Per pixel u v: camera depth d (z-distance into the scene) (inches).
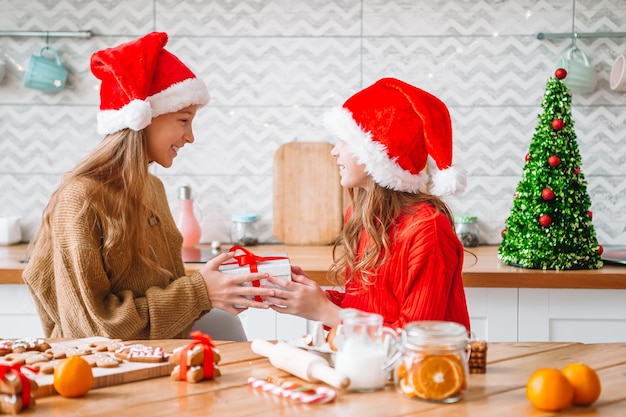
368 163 66.8
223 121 119.8
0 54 118.2
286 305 67.1
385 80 69.4
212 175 120.5
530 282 94.0
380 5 117.5
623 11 116.3
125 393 47.7
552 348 58.3
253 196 120.7
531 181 97.8
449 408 44.5
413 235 64.9
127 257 72.0
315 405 45.1
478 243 118.3
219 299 68.3
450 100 118.3
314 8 118.0
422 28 117.6
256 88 119.3
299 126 119.8
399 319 63.3
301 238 119.3
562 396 43.4
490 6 117.0
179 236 83.9
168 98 72.9
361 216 74.5
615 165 117.7
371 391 47.9
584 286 94.0
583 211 97.7
